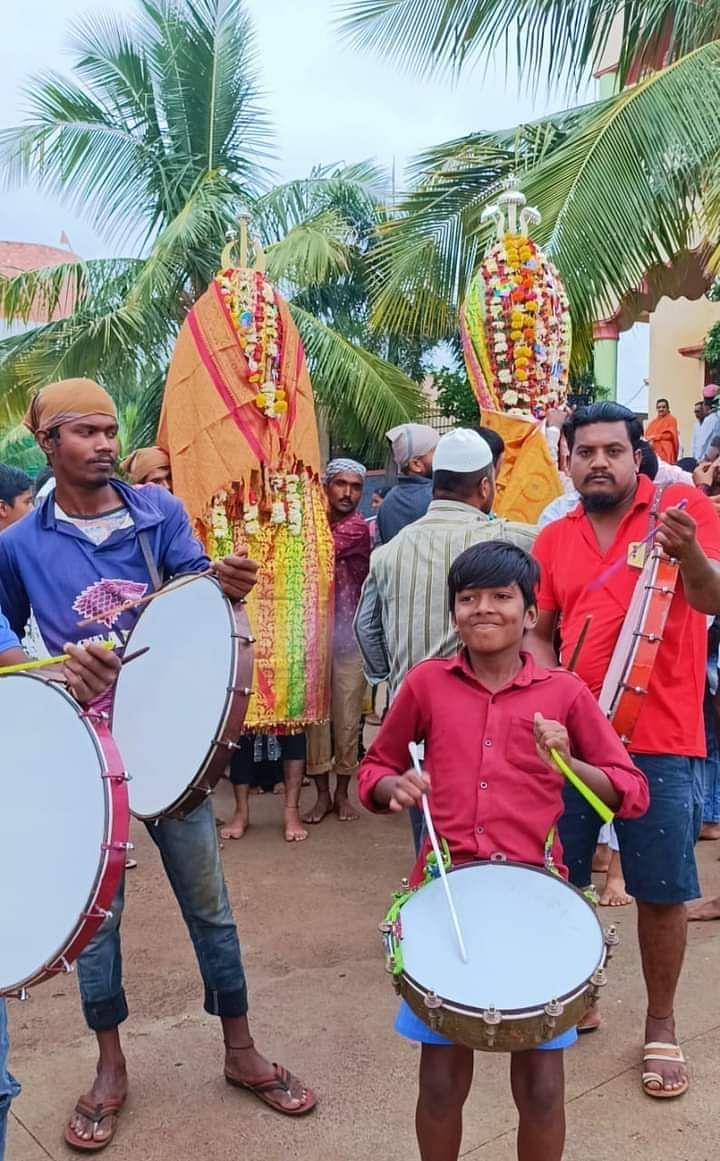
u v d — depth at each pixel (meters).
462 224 8.46
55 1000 3.40
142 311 12.46
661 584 2.65
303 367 4.81
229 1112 2.71
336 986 3.39
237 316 4.54
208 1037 3.11
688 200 6.78
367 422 12.79
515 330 4.93
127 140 13.82
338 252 12.82
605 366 13.47
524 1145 2.09
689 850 2.74
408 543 3.05
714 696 4.47
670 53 7.43
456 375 14.70
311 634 4.72
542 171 6.69
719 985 3.31
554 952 1.90
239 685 2.32
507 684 2.22
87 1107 2.64
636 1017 3.14
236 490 4.57
